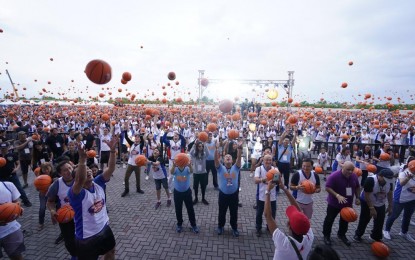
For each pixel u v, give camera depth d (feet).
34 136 26.73
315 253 6.81
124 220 19.61
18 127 41.32
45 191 12.30
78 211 9.95
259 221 17.21
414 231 18.25
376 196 15.64
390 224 17.07
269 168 16.94
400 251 15.62
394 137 43.34
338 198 14.90
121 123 48.96
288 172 25.32
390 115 97.96
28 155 27.04
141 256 14.84
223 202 16.90
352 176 15.62
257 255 15.05
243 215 20.84
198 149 22.38
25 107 113.39
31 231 17.83
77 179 9.44
